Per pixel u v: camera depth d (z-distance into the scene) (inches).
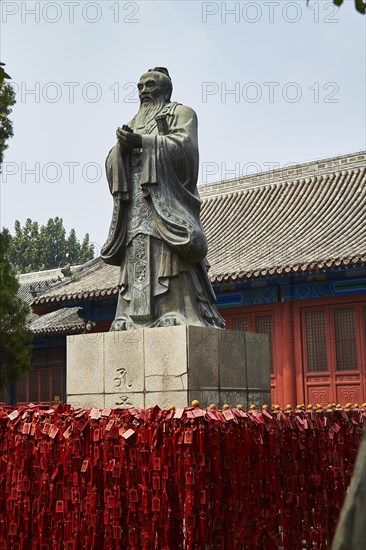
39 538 397.1
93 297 1291.8
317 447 429.1
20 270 2815.0
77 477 390.0
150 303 477.4
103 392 473.7
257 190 1592.0
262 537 384.5
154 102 516.7
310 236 1298.0
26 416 417.7
